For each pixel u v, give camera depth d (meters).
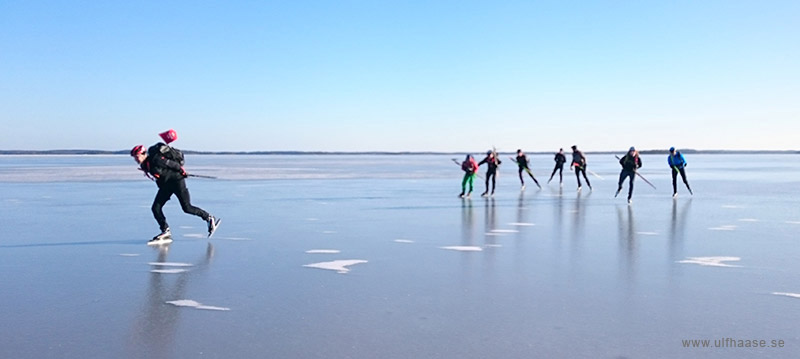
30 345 4.14
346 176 31.16
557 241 8.81
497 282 6.11
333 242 8.75
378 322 4.71
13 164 61.62
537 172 37.81
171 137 8.69
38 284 6.00
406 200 16.02
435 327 4.58
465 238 9.13
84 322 4.70
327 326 4.61
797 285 5.95
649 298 5.44
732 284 5.99
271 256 7.59
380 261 7.26
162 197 8.72
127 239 9.04
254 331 4.48
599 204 14.88
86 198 16.22
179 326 4.60
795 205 14.62
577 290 5.75
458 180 26.92
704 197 17.19
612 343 4.20
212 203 14.96
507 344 4.19
